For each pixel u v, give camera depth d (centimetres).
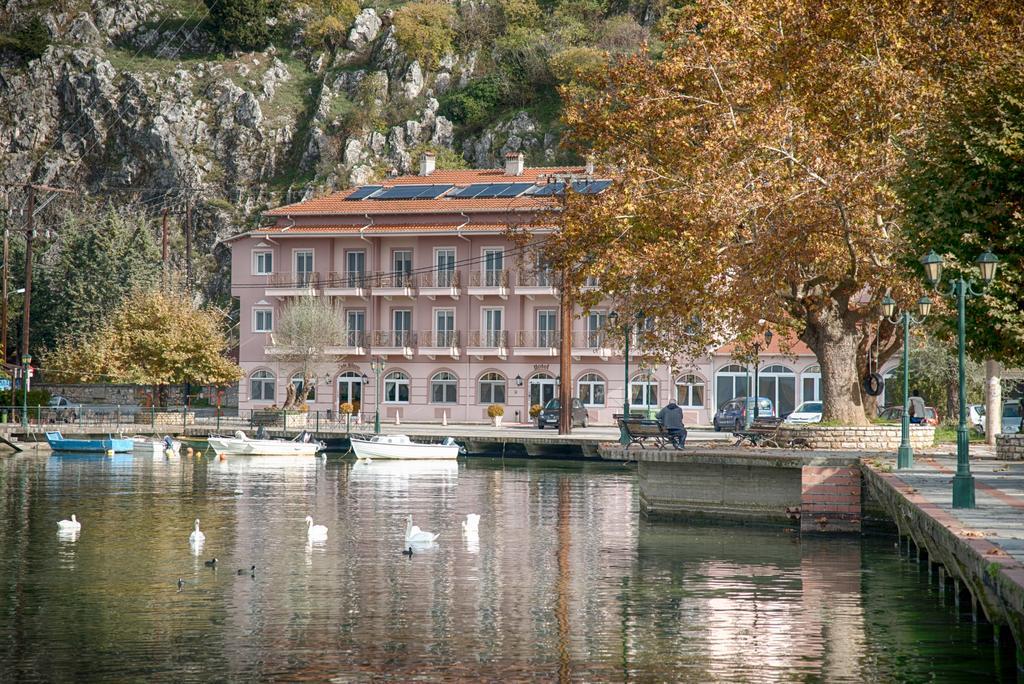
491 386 13512
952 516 3012
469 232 13288
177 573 4062
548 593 3703
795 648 2933
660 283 5778
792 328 6128
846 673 2684
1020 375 9975
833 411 5875
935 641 2983
